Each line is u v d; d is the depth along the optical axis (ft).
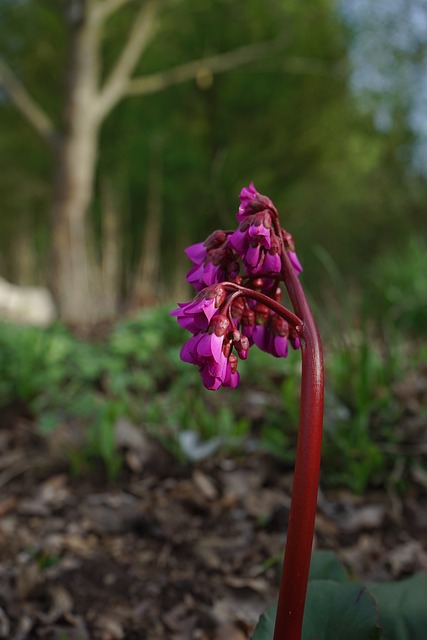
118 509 8.32
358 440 8.70
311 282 36.29
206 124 46.80
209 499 8.46
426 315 18.66
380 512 8.01
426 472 8.54
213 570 7.16
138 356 12.64
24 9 41.93
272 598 6.63
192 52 45.06
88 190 32.35
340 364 9.79
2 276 34.91
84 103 31.53
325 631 3.80
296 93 45.19
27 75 46.06
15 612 6.49
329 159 48.29
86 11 30.60
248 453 9.45
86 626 6.34
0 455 10.25
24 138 49.83
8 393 12.34
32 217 52.01
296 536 3.27
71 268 23.72
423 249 23.97
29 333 12.62
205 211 43.98
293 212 47.50
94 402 11.03
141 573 7.13
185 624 6.36
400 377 10.46
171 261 32.42
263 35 43.62
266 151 46.88
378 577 6.89
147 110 47.09
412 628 4.41
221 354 3.18
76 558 7.41
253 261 3.39
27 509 8.50
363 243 43.14
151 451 9.48
